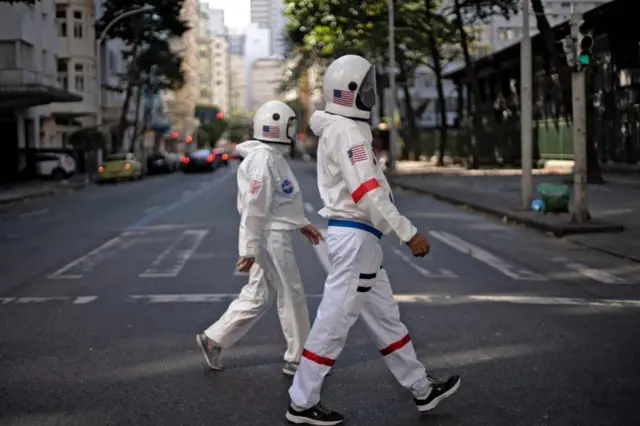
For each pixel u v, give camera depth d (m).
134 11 45.16
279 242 5.71
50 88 35.28
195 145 111.38
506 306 8.43
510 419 4.94
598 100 34.22
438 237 14.73
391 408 5.17
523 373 5.92
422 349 6.66
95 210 22.27
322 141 4.77
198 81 115.38
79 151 51.72
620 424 4.84
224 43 120.81
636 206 18.50
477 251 12.86
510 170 40.19
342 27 32.44
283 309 5.82
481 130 45.91
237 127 130.62
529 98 18.00
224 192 29.83
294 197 5.81
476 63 49.41
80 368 6.14
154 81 54.03
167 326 7.56
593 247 12.93
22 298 9.00
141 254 12.63
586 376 5.83
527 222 16.20
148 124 72.38
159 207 22.64
